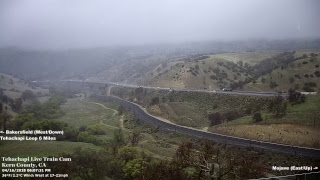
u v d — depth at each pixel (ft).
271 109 486.38
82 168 268.00
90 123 579.48
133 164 287.89
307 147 355.97
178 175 262.26
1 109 552.41
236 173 263.29
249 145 385.09
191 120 550.36
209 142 412.57
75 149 321.52
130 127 557.74
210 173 251.39
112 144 379.76
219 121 518.37
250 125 440.04
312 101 460.55
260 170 279.90
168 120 581.94
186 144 359.46
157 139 470.39
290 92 517.55
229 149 376.48
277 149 361.30
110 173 286.66
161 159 337.93
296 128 391.65
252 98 563.89
